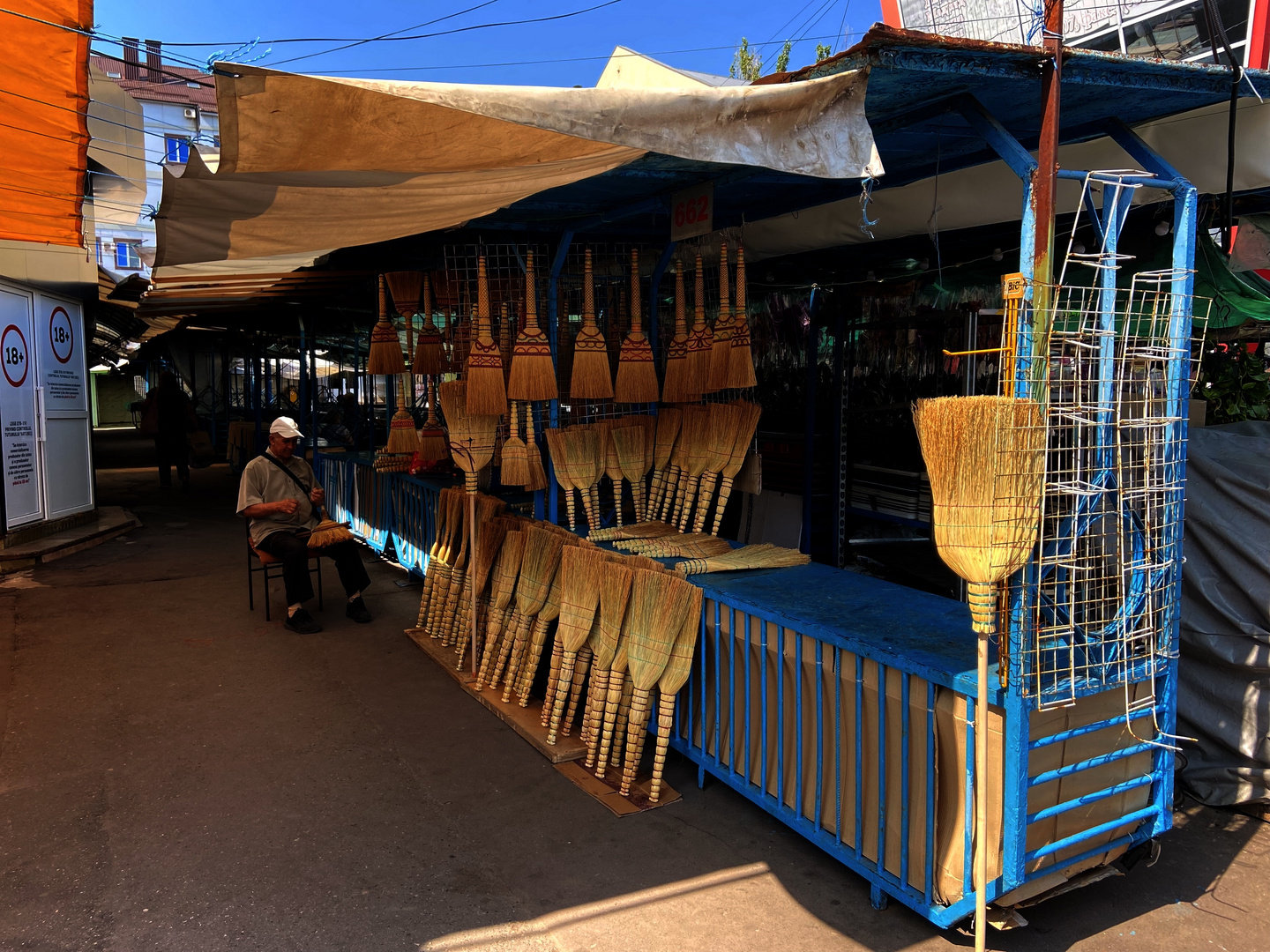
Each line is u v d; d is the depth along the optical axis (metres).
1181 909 2.71
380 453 7.84
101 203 8.24
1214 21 2.86
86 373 8.88
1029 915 2.68
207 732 4.05
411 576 7.27
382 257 5.62
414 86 2.23
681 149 2.41
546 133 2.59
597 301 5.11
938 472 2.16
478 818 3.30
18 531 7.59
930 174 3.75
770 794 3.15
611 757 3.68
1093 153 3.58
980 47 2.24
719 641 3.38
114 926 2.61
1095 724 2.51
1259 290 3.97
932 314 5.27
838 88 2.43
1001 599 2.28
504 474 4.44
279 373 17.73
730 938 2.58
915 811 2.55
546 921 2.66
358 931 2.60
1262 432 3.44
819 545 6.38
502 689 4.52
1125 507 2.56
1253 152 3.16
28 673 4.77
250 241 3.58
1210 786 3.35
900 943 2.56
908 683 2.53
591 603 3.74
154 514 10.21
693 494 4.46
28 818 3.24
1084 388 2.49
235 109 2.30
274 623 5.82
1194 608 3.37
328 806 3.38
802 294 6.48
